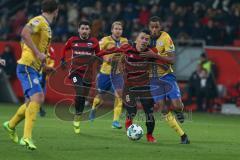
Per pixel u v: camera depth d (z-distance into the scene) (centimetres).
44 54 2330
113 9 5634
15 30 5878
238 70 5038
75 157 2247
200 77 4947
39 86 2381
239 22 5400
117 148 2517
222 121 4262
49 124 3525
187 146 2661
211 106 4988
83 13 5766
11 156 2241
